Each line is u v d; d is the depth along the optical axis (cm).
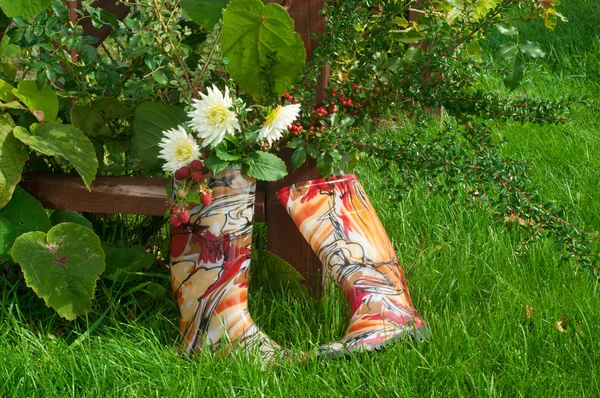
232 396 205
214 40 249
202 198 227
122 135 272
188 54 269
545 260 285
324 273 267
